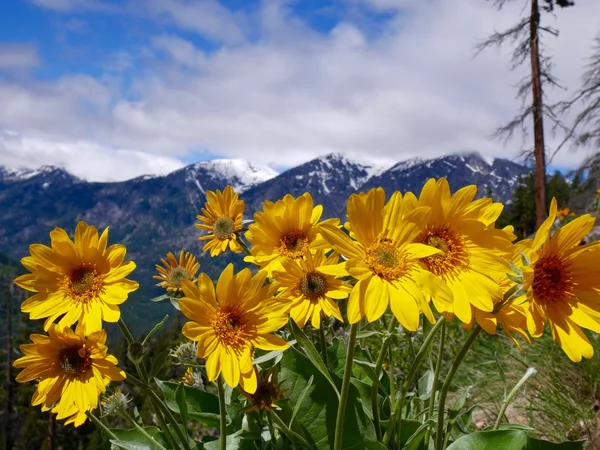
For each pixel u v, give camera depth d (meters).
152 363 0.34
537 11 3.19
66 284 0.35
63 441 4.73
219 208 0.59
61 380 0.34
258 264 0.47
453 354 0.80
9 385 4.99
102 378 0.34
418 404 0.45
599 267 0.30
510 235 0.30
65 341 0.34
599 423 0.58
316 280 0.41
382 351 0.36
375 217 0.30
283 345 0.33
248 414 0.38
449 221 0.31
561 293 0.30
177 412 0.44
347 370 0.30
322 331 0.42
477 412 0.69
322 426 0.37
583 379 0.68
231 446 0.38
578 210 2.93
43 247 0.35
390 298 0.28
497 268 0.29
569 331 0.29
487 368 0.75
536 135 3.24
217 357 0.33
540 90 3.20
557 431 0.59
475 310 0.29
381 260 0.29
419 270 0.29
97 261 0.36
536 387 0.64
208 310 0.34
